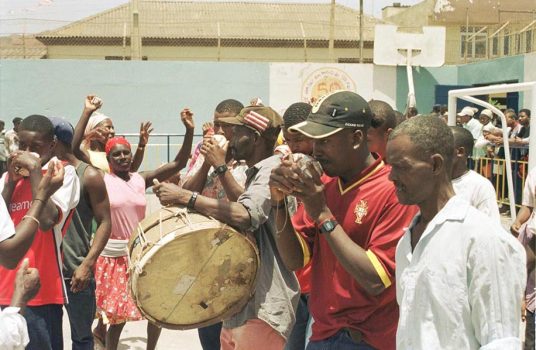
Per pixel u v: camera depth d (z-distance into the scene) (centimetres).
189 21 2869
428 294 233
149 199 1438
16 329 296
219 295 361
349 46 3084
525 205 564
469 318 229
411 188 242
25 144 429
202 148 405
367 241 301
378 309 304
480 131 1374
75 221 475
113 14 2648
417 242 249
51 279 408
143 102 1870
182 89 1883
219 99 1898
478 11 2650
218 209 349
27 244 337
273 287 371
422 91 1991
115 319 535
